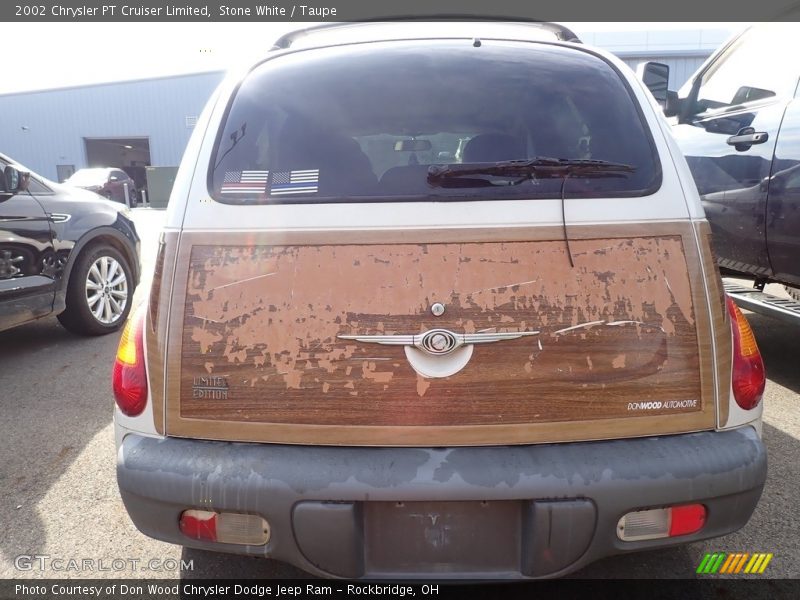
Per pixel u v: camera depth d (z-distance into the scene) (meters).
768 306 3.43
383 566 1.60
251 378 1.60
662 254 1.66
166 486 1.58
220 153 1.81
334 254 1.63
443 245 1.63
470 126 1.90
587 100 1.95
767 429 3.15
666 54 22.72
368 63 2.04
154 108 32.81
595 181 1.72
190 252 1.67
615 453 1.58
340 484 1.53
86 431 3.25
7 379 3.99
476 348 1.58
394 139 1.87
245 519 1.59
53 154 33.84
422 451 1.58
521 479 1.53
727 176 3.73
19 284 4.05
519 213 1.66
